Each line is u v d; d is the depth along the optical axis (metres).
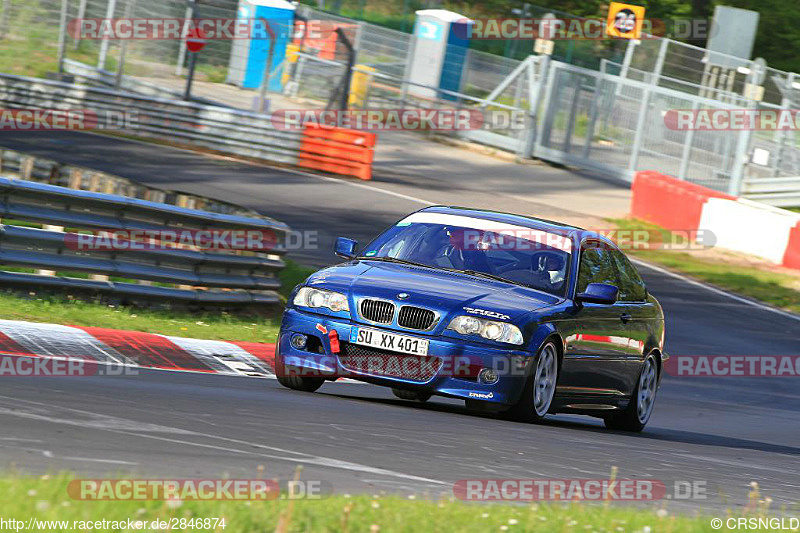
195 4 116.81
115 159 87.94
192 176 86.69
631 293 35.66
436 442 23.69
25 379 25.80
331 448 21.19
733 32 123.00
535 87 122.38
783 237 87.44
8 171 62.84
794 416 47.78
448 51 136.88
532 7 137.62
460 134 126.00
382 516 14.41
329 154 99.00
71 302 40.41
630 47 117.50
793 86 107.06
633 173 114.62
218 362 36.84
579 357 31.72
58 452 17.17
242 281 48.28
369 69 131.12
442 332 28.83
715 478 24.64
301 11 136.62
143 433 20.02
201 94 123.44
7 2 124.19
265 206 80.25
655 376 37.03
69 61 121.69
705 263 84.88
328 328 29.62
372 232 77.25
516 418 29.83
